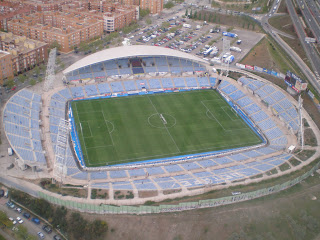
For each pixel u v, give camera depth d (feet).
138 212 392.47
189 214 395.34
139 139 565.12
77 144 538.88
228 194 427.33
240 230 382.63
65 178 450.30
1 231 377.09
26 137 500.74
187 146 558.56
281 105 655.35
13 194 412.98
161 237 373.81
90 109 634.43
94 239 370.32
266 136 597.11
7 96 624.18
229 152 551.59
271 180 460.55
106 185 440.04
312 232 388.57
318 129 597.11
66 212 391.65
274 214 401.08
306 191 444.14
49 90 653.71
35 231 380.99
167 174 482.69
